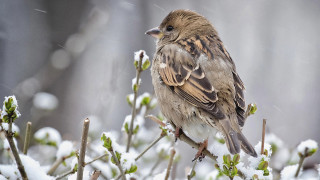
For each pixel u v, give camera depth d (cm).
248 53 1728
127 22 1659
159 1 1706
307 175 809
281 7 1847
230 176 569
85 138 526
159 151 788
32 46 1507
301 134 1505
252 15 1811
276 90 1641
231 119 707
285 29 1794
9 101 532
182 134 743
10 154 642
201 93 738
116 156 569
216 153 677
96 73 1494
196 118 745
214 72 755
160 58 808
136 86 708
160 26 918
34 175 582
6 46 1488
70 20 1545
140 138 907
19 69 1475
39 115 1055
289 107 1591
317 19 1822
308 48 1750
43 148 903
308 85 1648
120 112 1409
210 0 1802
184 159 1273
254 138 1490
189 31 866
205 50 790
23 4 1539
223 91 738
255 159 598
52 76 1321
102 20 1364
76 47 1341
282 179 673
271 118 1563
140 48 1623
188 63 775
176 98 762
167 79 778
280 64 1703
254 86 1648
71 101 1427
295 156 782
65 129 1364
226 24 1784
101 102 1053
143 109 834
